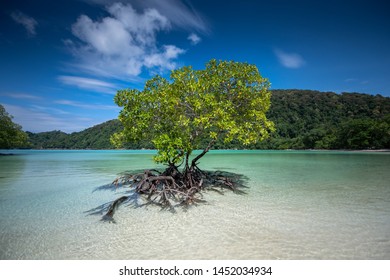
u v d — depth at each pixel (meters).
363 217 8.59
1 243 6.63
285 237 6.87
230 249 6.16
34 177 19.28
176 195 12.03
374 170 22.97
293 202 10.84
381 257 5.73
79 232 7.41
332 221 8.18
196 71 13.00
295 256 5.79
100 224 8.12
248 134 12.17
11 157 52.44
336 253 5.92
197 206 10.29
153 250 6.18
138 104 12.20
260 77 13.11
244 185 15.09
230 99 13.31
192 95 12.09
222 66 13.41
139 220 8.53
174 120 12.49
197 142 13.69
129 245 6.48
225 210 9.65
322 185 15.00
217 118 11.76
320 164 29.92
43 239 6.89
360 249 6.11
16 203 10.98
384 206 10.05
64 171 23.72
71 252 6.12
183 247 6.31
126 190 13.86
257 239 6.75
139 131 12.62
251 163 31.92
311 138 92.69
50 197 12.17
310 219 8.41
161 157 11.32
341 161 34.53
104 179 18.19
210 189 13.71
